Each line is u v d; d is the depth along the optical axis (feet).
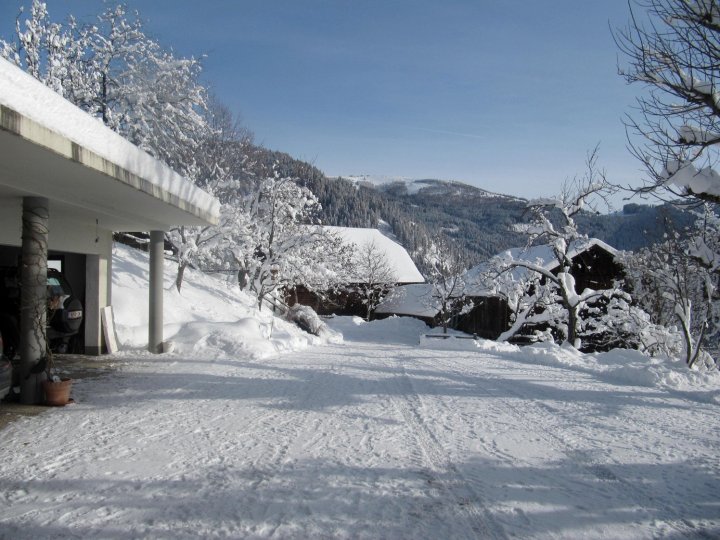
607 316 70.69
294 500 13.46
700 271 49.78
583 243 71.05
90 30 60.85
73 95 57.26
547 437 19.75
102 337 40.98
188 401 24.99
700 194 25.48
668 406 25.68
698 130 26.48
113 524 12.00
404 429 20.52
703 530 12.25
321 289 91.35
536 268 72.33
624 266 77.71
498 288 80.18
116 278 54.29
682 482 15.25
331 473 15.44
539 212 71.56
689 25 26.55
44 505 13.00
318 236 83.20
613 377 35.29
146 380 30.27
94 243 39.60
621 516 12.92
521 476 15.53
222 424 20.79
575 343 69.72
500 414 23.45
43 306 24.80
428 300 121.19
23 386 23.93
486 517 12.69
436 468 16.06
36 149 18.04
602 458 17.31
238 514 12.59
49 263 51.01
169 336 44.39
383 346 68.18
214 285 74.13
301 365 38.88
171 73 62.18
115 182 23.99
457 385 31.12
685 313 47.03
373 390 28.81
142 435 19.12
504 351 56.95
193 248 62.64
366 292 144.66
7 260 39.37
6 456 16.65
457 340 65.82
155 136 63.26
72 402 24.50
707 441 19.48
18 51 56.39
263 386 29.22
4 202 27.53
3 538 11.27
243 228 69.92
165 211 33.58
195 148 72.33
